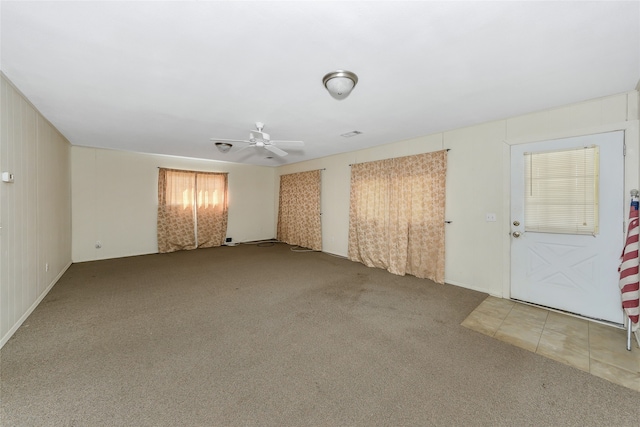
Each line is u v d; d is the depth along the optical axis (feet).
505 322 8.68
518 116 10.29
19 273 8.20
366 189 16.10
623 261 7.44
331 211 19.21
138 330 7.99
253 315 9.12
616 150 8.31
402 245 13.94
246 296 10.89
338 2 4.45
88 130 12.55
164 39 5.52
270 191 25.63
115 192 17.60
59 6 4.54
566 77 7.19
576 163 9.02
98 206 16.99
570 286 9.25
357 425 4.71
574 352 6.98
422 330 8.15
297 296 10.94
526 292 10.24
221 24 5.02
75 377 5.85
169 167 19.71
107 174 17.26
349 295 11.09
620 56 6.15
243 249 21.01
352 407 5.12
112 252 17.61
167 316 8.97
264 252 19.88
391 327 8.33
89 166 16.60
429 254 13.11
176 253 19.36
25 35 5.38
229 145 14.92
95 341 7.34
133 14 4.76
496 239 10.97
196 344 7.27
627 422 4.79
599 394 5.48
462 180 11.98
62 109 9.69
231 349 7.04
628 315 7.14
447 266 12.64
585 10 4.65
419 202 13.46
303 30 5.20
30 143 9.18
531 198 10.03
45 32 5.28
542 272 9.85
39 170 10.09
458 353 6.93
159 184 19.16
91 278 13.10
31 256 9.19
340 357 6.73
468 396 5.42
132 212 18.30
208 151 17.76
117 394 5.37
